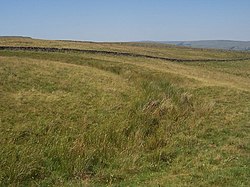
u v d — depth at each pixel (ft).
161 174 38.81
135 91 84.99
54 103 66.03
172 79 107.76
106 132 50.42
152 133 53.06
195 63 211.41
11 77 78.18
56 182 36.09
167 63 166.61
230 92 93.35
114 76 103.45
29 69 90.02
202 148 48.70
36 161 39.19
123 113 63.87
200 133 55.47
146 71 117.19
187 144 49.98
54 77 86.99
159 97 74.08
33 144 46.47
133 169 39.65
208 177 36.63
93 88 82.58
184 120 61.36
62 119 58.39
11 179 35.58
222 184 34.73
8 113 57.16
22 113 58.44
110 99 74.69
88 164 40.19
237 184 34.47
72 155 41.37
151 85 88.89
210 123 62.08
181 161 43.14
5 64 89.40
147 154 44.78
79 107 66.08
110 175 37.73
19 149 43.32
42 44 196.24
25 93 69.67
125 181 36.88
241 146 48.70
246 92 96.17
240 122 63.52
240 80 151.12
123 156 43.45
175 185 34.71
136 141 48.03
